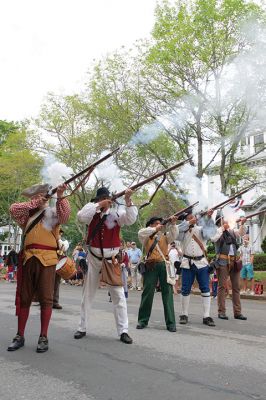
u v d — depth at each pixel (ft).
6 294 40.14
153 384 11.63
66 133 74.74
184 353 15.21
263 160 72.69
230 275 26.21
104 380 11.92
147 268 20.94
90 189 72.84
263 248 81.71
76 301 33.71
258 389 11.35
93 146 70.49
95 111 68.08
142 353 15.06
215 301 39.68
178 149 60.80
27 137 78.48
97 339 17.40
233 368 13.34
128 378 12.12
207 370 13.05
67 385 11.48
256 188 83.46
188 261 23.11
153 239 21.03
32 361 13.78
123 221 17.38
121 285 17.44
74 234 119.24
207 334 19.40
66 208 15.61
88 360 13.97
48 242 15.90
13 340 15.60
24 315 15.85
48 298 15.64
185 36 55.57
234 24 53.93
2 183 91.71
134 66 62.39
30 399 10.47
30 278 15.76
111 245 17.44
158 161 60.85
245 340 18.08
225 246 25.88
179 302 37.27
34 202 15.71
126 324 17.15
